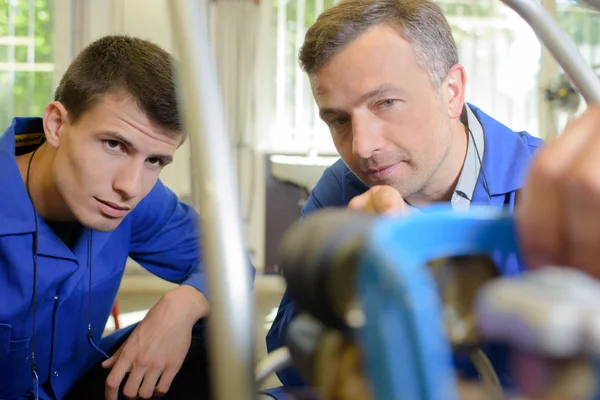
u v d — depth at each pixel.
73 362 1.06
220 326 0.35
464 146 0.88
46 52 2.97
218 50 2.93
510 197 0.86
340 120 0.78
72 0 2.95
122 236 1.09
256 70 3.01
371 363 0.24
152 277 2.96
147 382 0.94
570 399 0.21
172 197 1.20
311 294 0.30
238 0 2.93
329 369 0.32
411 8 0.75
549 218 0.29
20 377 0.98
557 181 0.28
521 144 0.90
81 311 1.03
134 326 1.17
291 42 3.07
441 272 0.33
